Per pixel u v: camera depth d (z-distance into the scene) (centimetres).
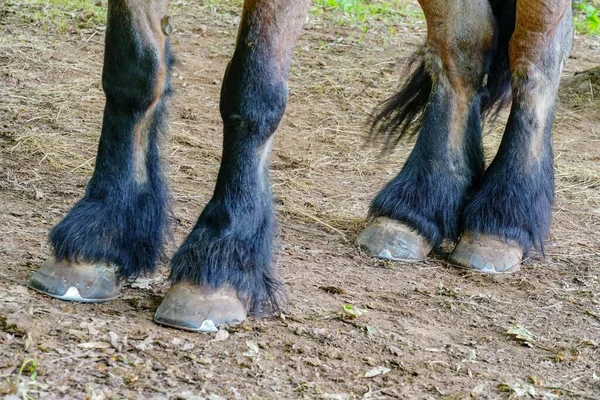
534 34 568
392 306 500
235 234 441
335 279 525
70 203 597
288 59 436
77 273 446
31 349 392
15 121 745
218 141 761
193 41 1052
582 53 1176
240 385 391
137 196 457
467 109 583
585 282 562
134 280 470
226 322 438
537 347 471
